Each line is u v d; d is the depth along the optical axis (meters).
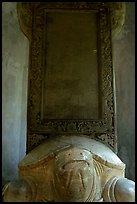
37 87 4.05
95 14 4.34
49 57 4.16
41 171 3.38
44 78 4.09
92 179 3.21
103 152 3.51
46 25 4.27
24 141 5.19
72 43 4.21
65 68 4.12
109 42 4.21
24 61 5.45
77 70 4.12
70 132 3.89
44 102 4.01
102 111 3.98
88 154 3.33
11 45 5.34
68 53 4.18
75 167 3.16
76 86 4.07
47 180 3.33
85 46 4.20
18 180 3.40
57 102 4.02
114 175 3.46
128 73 5.44
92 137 3.89
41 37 4.22
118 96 5.38
